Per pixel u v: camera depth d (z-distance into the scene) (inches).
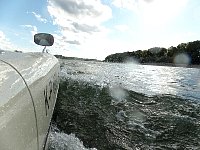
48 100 112.6
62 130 183.3
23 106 59.4
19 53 107.8
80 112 232.2
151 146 173.8
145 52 5625.0
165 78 845.2
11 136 48.6
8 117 49.1
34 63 96.5
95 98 293.9
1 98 49.6
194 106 287.1
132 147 169.6
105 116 229.8
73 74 522.9
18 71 68.4
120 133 192.1
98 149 161.5
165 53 5123.0
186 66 3961.6
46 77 106.1
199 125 219.1
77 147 154.1
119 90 353.7
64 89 323.6
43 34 175.8
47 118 103.9
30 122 64.1
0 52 93.6
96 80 443.5
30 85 70.7
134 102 292.4
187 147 175.3
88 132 187.3
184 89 474.0
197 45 4357.8
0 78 55.9
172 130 205.6
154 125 215.3
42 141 84.2
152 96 335.6
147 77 825.5
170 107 278.2
